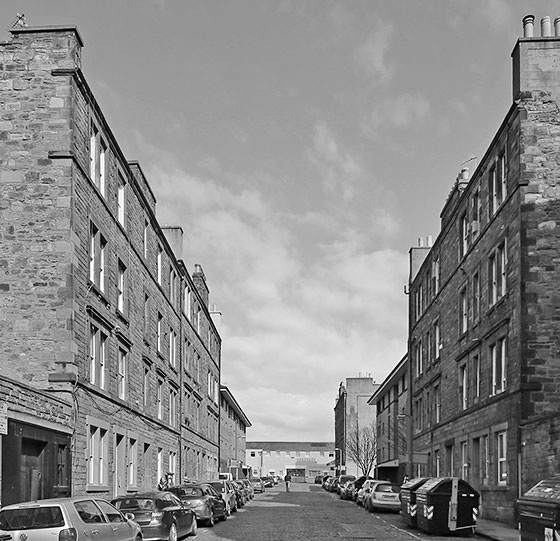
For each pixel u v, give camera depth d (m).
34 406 19.23
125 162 29.88
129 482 30.23
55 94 23.33
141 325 32.91
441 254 40.09
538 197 25.38
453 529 23.44
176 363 42.56
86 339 23.88
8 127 23.20
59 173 22.95
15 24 23.83
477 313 31.64
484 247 30.28
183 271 44.88
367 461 95.38
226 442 72.06
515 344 25.41
